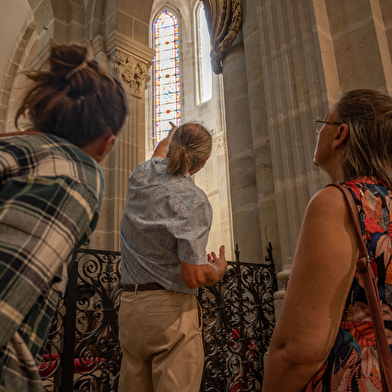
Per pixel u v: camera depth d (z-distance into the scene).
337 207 0.82
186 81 16.78
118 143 6.53
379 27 3.06
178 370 1.57
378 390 0.74
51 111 0.79
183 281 1.65
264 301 3.32
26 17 10.87
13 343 0.62
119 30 6.87
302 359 0.75
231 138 4.32
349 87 3.06
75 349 2.39
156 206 1.71
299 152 3.07
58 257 0.63
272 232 3.56
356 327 0.79
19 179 0.65
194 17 17.38
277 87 3.32
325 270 0.77
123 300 1.77
